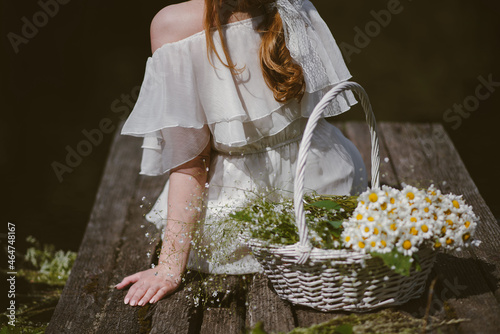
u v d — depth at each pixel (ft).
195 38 7.04
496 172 13.19
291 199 7.15
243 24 7.09
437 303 6.66
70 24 23.22
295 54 6.98
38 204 13.78
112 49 23.04
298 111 7.50
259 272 7.69
